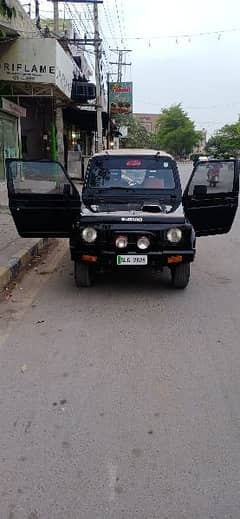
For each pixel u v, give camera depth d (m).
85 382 3.78
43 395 3.58
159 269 5.92
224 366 4.08
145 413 3.34
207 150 110.31
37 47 15.08
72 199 6.54
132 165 7.13
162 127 116.94
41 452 2.91
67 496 2.56
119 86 38.28
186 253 5.77
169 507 2.49
